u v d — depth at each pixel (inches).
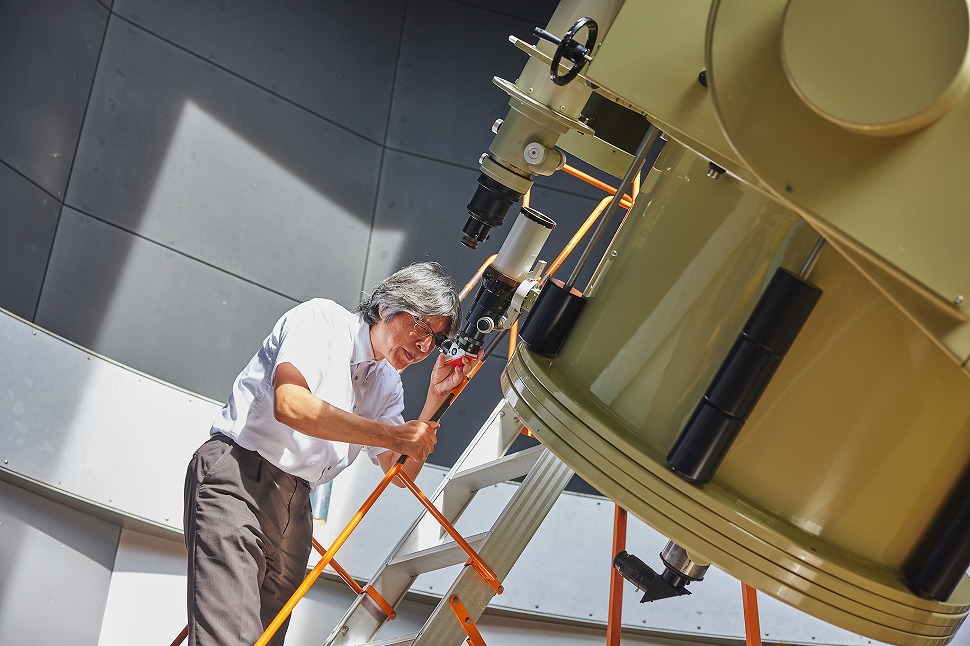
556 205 187.2
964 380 48.3
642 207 57.9
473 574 84.2
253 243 164.4
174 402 144.9
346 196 176.2
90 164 147.0
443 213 182.5
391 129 182.7
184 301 155.8
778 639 162.2
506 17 191.5
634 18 46.8
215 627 84.4
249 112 166.4
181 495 144.0
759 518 48.6
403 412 173.0
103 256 147.3
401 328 99.5
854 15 36.7
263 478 92.1
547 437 53.4
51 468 130.4
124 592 141.6
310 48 175.0
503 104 188.7
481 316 89.7
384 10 184.5
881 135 37.0
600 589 165.5
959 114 36.0
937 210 36.1
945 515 50.1
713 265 51.9
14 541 128.0
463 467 114.7
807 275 47.4
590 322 57.6
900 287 37.5
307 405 87.3
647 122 87.7
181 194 157.0
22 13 135.3
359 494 159.0
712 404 47.5
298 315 96.2
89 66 147.4
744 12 39.7
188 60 160.2
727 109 39.1
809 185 37.9
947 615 52.2
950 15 34.9
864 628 49.1
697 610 164.6
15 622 126.7
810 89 37.3
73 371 133.4
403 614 161.5
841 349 48.0
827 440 48.7
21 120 135.3
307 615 153.3
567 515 168.2
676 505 48.7
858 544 50.1
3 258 132.3
